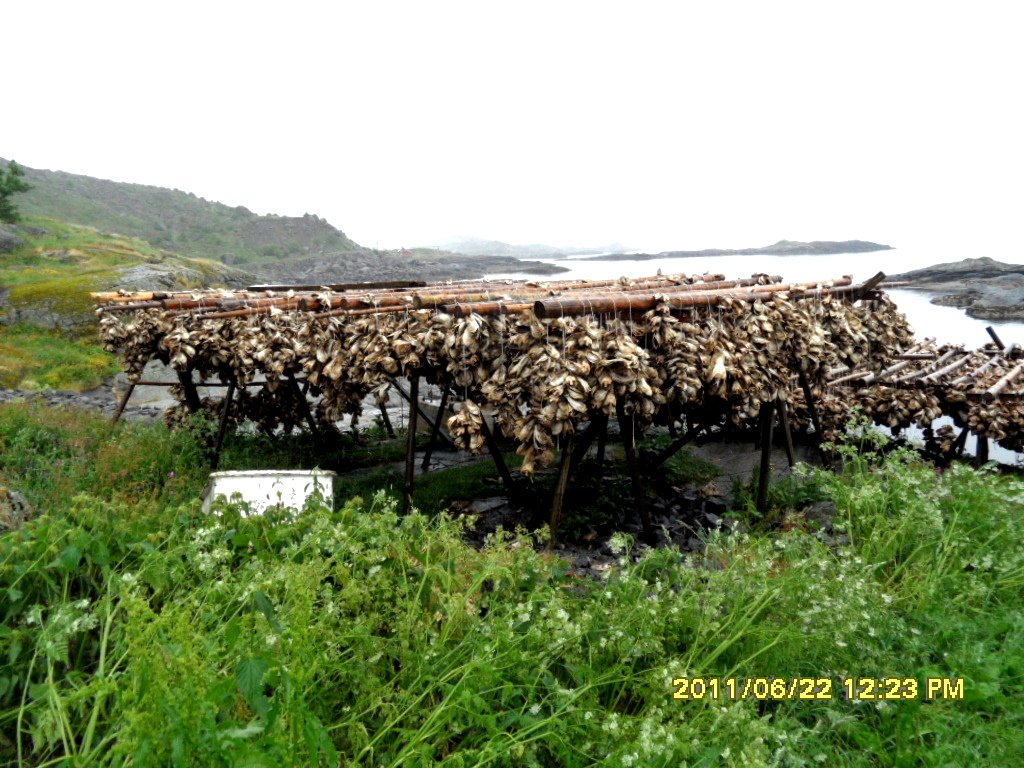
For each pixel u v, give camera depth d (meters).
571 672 3.44
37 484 6.68
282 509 4.68
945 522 5.37
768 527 6.51
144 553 3.94
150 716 2.39
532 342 5.72
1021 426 8.12
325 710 3.13
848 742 3.51
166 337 8.66
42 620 3.49
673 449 7.51
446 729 3.17
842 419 9.08
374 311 7.03
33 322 17.55
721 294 6.62
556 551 6.25
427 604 3.91
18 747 2.89
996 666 3.87
